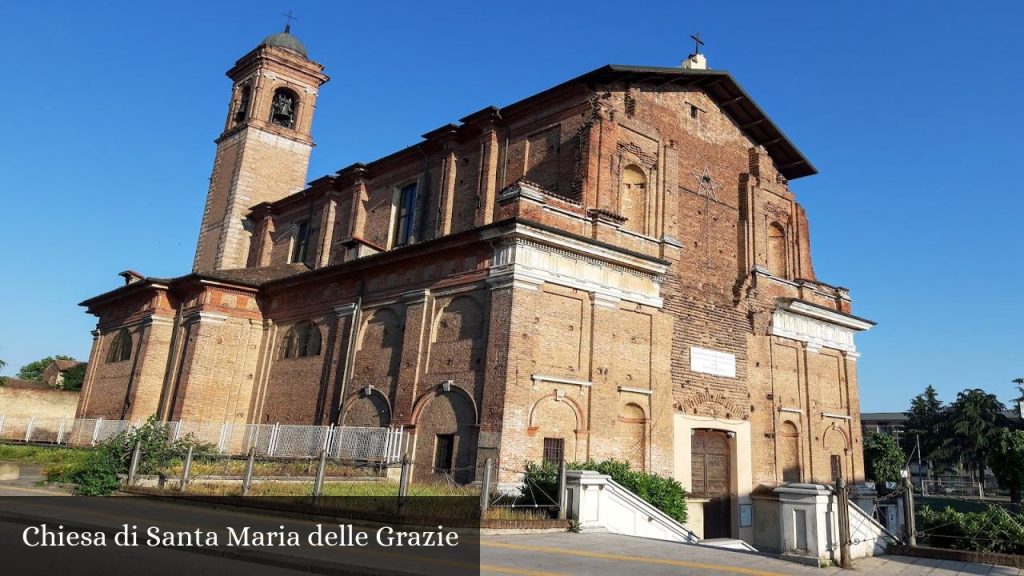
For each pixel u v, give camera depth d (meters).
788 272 33.44
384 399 26.17
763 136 33.81
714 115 32.12
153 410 35.03
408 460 16.83
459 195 30.61
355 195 36.19
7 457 32.03
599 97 27.27
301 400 30.77
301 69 48.31
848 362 34.78
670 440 25.92
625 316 25.53
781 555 13.01
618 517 17.22
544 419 22.42
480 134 30.69
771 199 33.31
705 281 29.38
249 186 44.81
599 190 25.91
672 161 28.98
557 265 23.83
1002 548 15.48
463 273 24.55
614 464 21.20
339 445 25.95
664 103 29.78
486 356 22.58
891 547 14.89
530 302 22.78
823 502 12.95
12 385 47.09
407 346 25.77
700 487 27.16
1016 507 42.62
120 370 38.28
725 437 28.72
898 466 39.19
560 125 27.98
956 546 16.16
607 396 24.17
